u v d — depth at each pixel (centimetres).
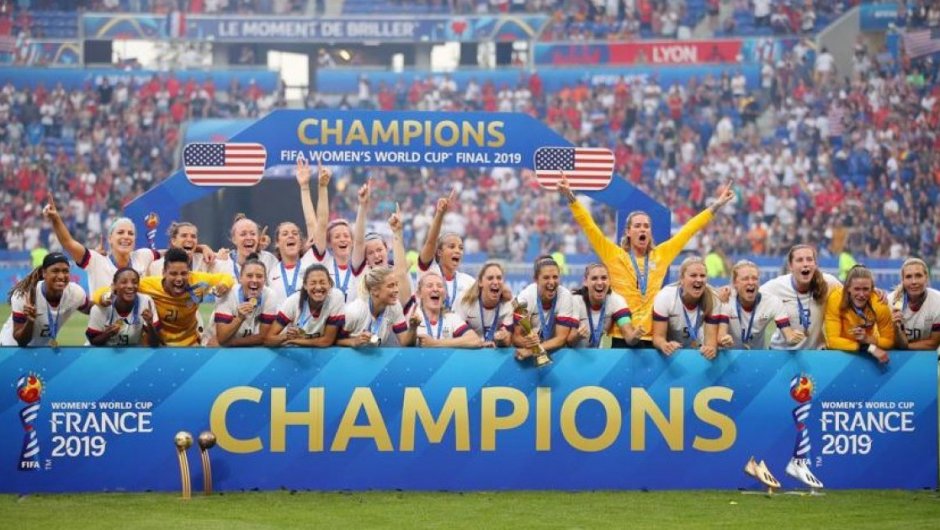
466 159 4353
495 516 2795
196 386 3058
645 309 3634
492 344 3192
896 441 3181
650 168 12812
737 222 12212
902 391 3181
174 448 3050
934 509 2905
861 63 13212
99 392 3033
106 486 3036
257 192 9938
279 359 3077
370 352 3094
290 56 15000
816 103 12975
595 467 3127
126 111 13012
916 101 12912
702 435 3148
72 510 2834
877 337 3212
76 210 12256
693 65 13275
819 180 12450
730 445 3152
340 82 13662
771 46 13238
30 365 3020
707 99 13138
